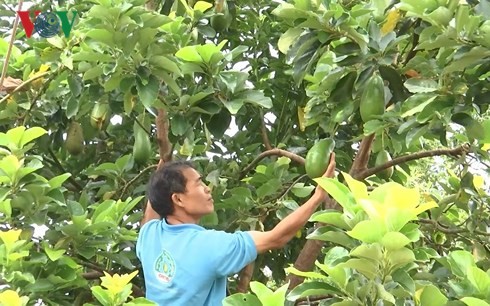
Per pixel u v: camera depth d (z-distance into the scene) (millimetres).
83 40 4648
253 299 2906
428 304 2920
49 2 6258
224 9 5695
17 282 4285
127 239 4875
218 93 4676
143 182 5945
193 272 3816
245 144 6250
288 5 4160
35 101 5277
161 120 5074
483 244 5129
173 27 5008
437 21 3797
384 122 4227
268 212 5367
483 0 3988
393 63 4348
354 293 2918
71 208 4777
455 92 3959
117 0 4336
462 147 4723
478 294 2906
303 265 5129
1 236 4133
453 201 5172
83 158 6203
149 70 4438
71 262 4523
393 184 2766
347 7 5203
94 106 5383
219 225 5379
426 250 3162
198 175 4148
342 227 3002
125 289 3527
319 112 4809
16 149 4574
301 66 4176
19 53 5496
